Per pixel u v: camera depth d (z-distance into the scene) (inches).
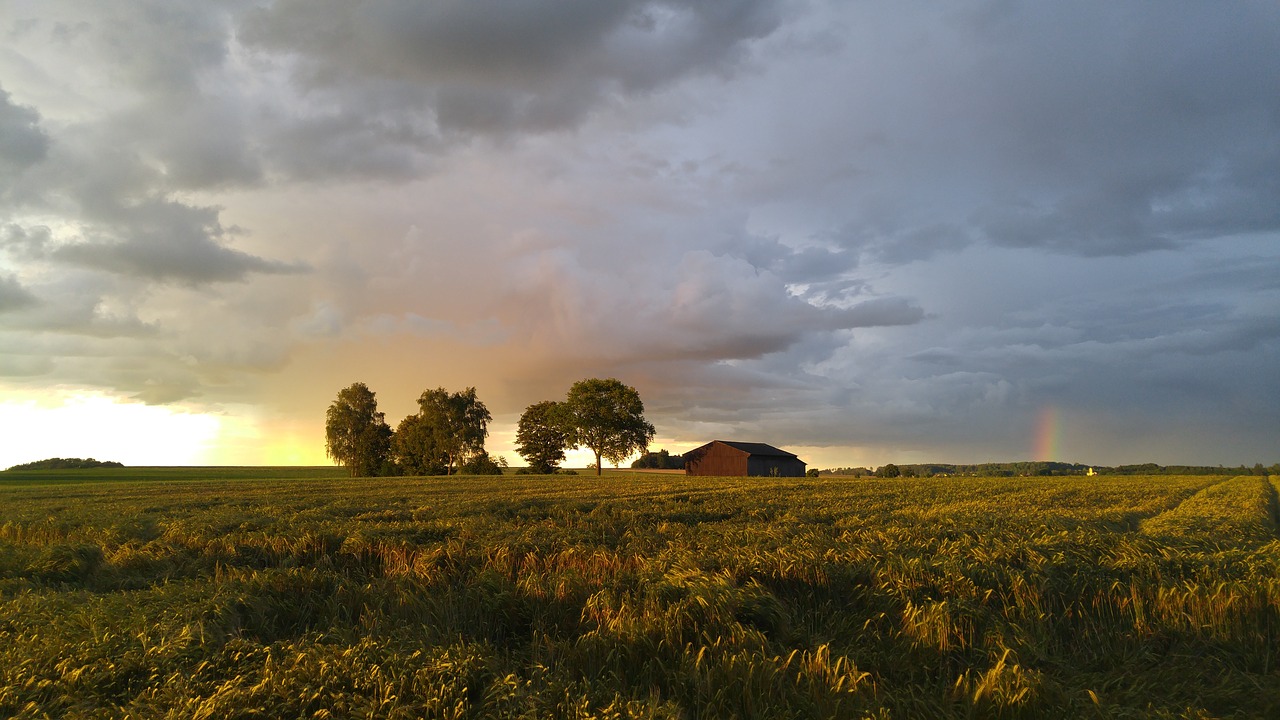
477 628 366.6
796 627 337.4
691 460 4087.1
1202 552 466.3
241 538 673.6
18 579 490.0
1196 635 332.5
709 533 633.0
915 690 276.1
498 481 2768.2
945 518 756.0
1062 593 365.4
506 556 522.0
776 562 413.4
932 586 373.7
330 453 4611.2
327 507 1153.4
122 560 586.9
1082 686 274.5
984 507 1103.0
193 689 245.3
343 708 232.7
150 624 316.8
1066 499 1315.2
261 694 239.9
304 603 402.0
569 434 4168.3
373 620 356.8
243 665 269.6
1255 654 308.5
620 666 293.0
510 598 390.3
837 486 1959.9
